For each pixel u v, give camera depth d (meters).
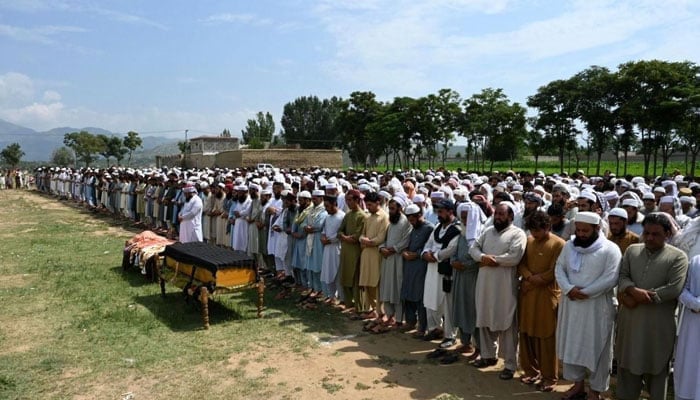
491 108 32.78
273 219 9.61
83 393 5.25
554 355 5.33
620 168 44.88
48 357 6.14
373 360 6.16
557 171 43.50
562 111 29.02
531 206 6.92
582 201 7.12
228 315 7.86
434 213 8.48
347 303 7.97
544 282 5.26
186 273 8.09
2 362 5.98
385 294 7.10
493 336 5.94
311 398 5.16
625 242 5.72
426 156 43.28
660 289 4.45
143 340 6.74
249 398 5.16
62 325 7.29
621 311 4.76
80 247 13.37
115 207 19.45
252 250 10.30
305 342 6.73
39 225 17.52
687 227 5.96
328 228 8.07
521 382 5.59
